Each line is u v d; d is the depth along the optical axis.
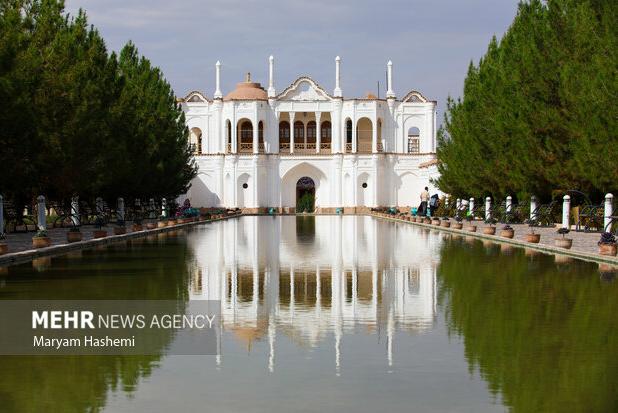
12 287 14.60
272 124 82.31
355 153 80.81
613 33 24.33
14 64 24.66
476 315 11.55
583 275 16.42
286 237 32.25
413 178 81.69
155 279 16.16
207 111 82.88
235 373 8.19
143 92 47.59
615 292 13.73
